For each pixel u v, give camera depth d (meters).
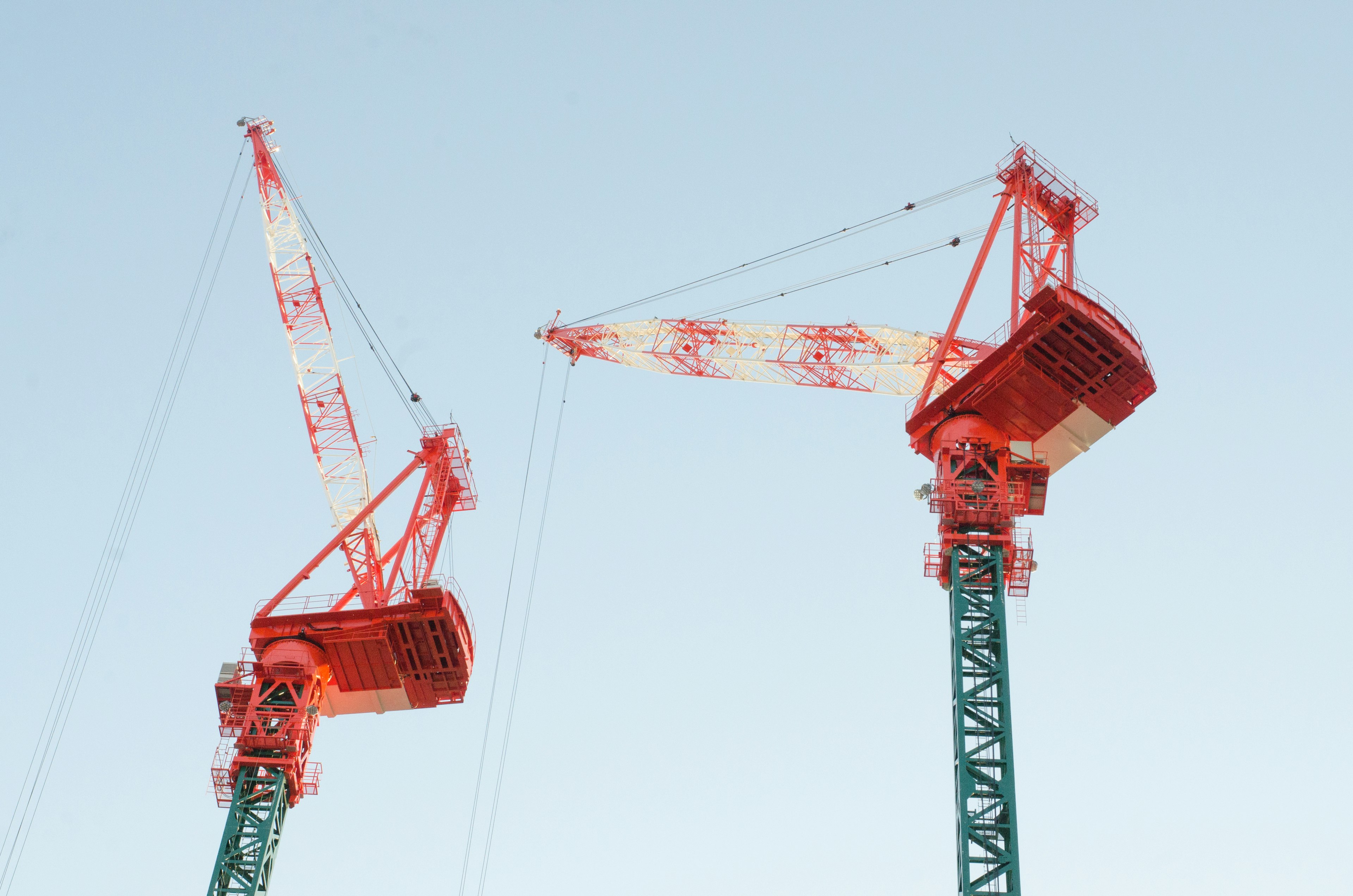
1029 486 89.25
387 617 96.44
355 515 106.50
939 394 97.62
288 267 114.25
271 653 95.25
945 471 88.44
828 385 104.00
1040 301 87.56
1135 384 87.62
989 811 77.38
